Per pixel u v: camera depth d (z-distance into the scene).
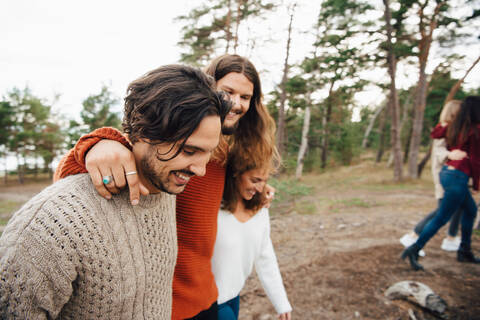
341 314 2.18
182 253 1.10
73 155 0.68
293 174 14.55
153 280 0.77
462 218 2.92
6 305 0.54
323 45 11.05
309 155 18.75
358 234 4.05
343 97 12.83
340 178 13.77
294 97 13.48
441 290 2.41
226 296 1.37
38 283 0.55
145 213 0.73
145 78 0.61
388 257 3.11
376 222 4.73
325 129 15.51
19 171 26.14
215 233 1.20
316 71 12.35
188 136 0.57
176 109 0.56
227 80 1.27
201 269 1.15
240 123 1.35
